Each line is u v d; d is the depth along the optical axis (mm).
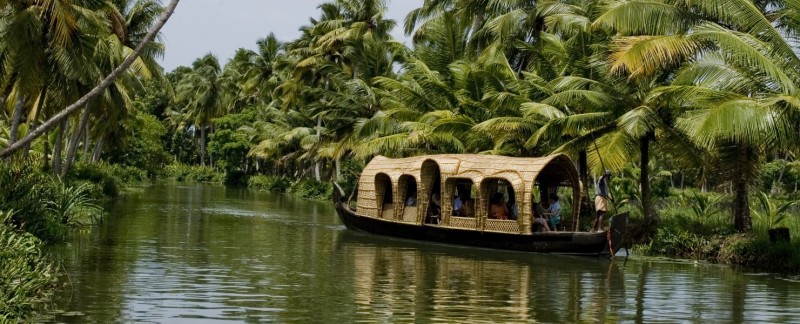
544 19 25953
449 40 29938
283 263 14391
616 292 12164
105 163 45781
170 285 11359
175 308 9719
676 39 14984
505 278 13352
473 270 14273
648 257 17453
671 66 18422
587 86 20672
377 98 35156
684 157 19359
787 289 12859
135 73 28844
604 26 20250
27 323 8594
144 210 26516
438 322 9398
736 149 17938
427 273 13688
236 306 10008
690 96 16094
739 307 11102
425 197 19531
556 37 23375
